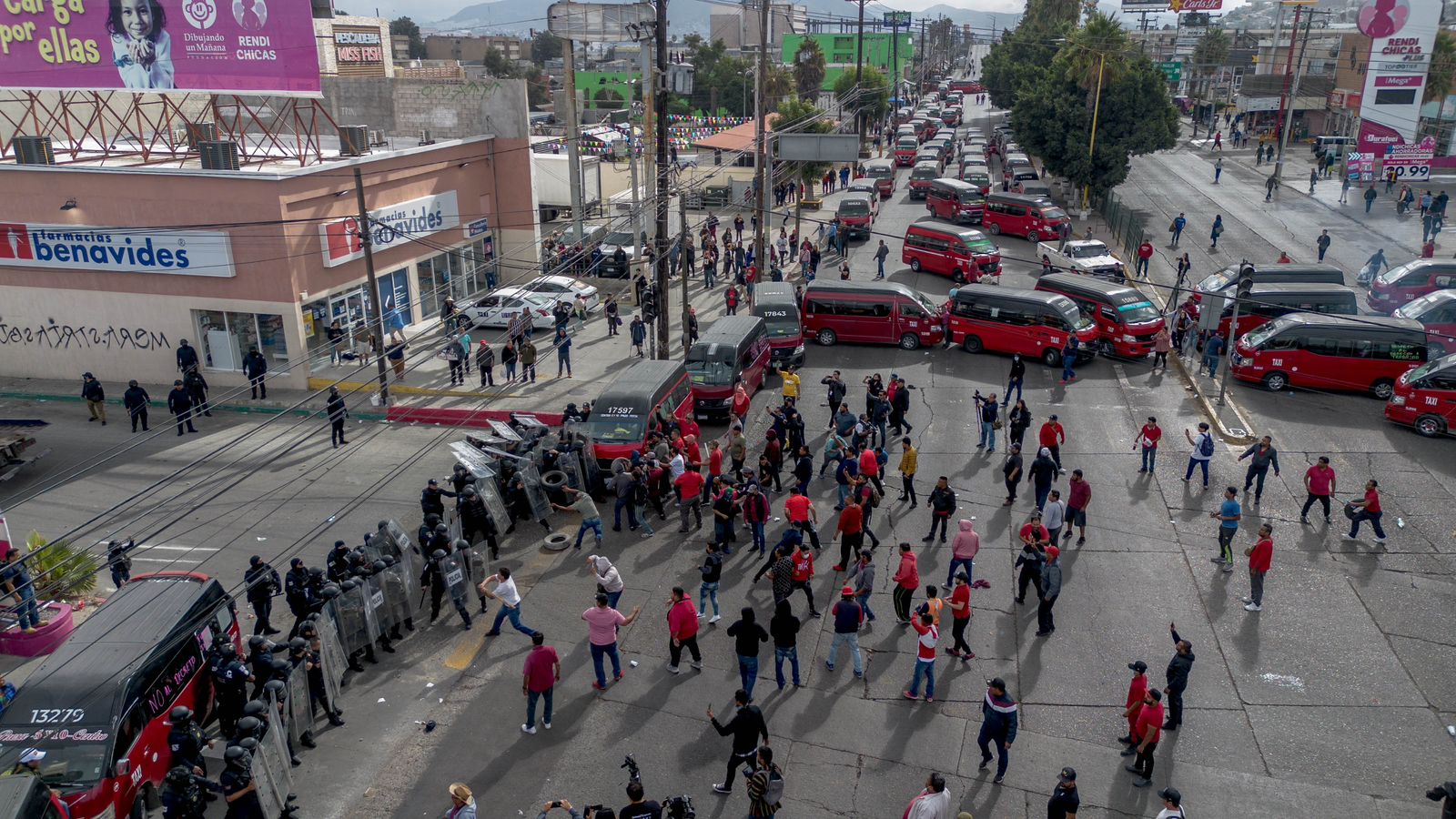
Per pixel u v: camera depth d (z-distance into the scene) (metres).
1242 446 24.84
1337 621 17.36
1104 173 54.44
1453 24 74.69
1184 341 32.94
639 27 37.19
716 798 13.21
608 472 22.91
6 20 30.73
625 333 36.38
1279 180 64.31
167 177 29.91
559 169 54.28
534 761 13.99
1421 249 43.72
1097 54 52.50
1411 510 21.22
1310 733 14.59
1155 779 13.62
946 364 32.56
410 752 14.16
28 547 18.06
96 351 32.25
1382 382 27.81
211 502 22.95
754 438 26.64
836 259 47.16
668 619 15.79
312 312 31.47
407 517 21.92
